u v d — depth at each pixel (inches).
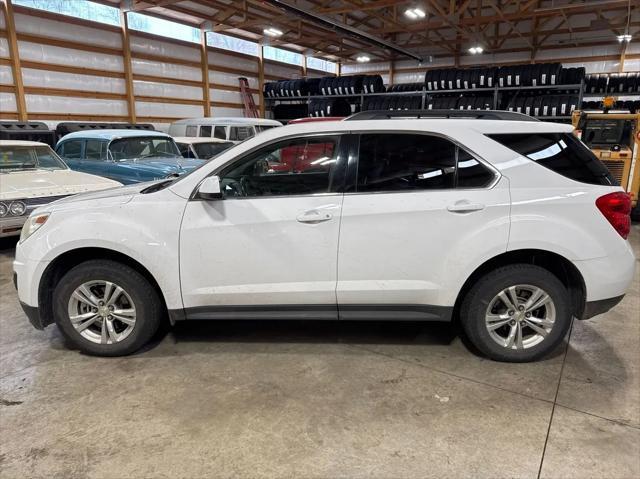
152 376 111.9
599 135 309.7
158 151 323.0
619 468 80.6
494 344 115.2
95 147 300.5
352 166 111.6
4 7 397.7
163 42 546.6
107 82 491.8
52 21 434.6
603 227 107.0
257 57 694.5
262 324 143.8
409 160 110.9
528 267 110.6
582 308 111.6
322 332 137.5
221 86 637.9
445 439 88.4
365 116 126.0
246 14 565.6
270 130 115.6
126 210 113.6
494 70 477.1
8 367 116.7
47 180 230.5
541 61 706.8
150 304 118.7
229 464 82.1
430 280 110.9
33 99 427.5
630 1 490.0
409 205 108.4
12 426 92.9
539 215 106.0
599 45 659.4
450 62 780.6
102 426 92.7
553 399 101.4
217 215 112.0
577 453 84.4
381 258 110.4
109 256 121.6
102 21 480.7
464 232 107.7
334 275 112.3
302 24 640.4
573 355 122.2
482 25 699.4
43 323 120.4
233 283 114.3
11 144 246.7
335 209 110.0
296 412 97.2
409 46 788.0
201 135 453.4
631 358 120.6
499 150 109.1
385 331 138.0
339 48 786.8
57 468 81.4
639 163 292.5
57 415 96.4
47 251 114.2
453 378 110.3
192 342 130.7
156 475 79.5
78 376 112.1
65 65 450.3
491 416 95.3
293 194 112.7
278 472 80.1
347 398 102.2
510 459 83.0
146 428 92.0
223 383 108.7
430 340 131.6
